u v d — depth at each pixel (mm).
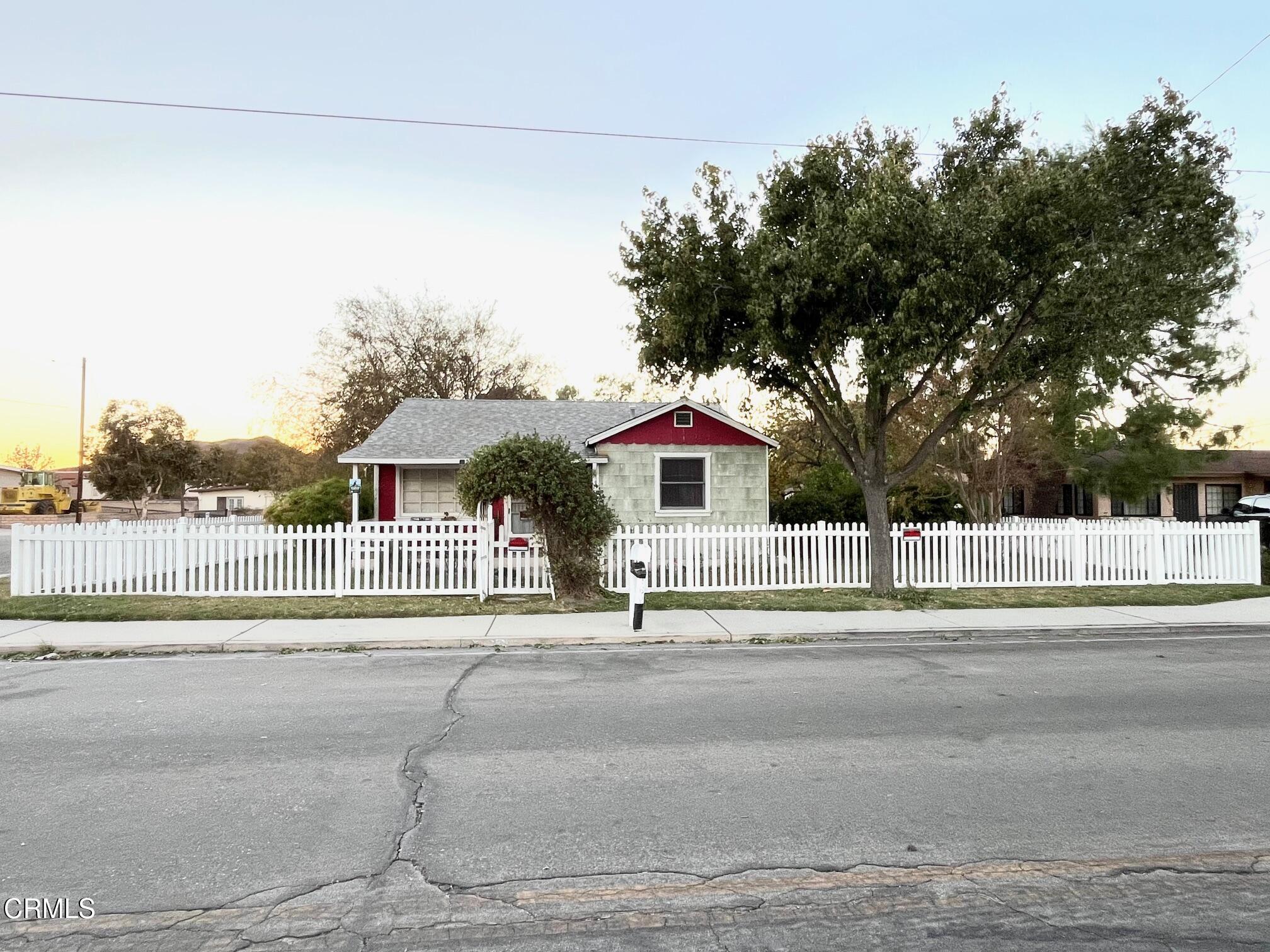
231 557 13914
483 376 45281
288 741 6258
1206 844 4418
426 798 5070
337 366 42188
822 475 23406
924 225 11977
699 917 3695
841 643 10703
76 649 9906
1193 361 19859
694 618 12156
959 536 15414
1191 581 15781
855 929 3602
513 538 14461
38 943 3471
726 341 14156
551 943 3490
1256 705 7340
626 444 19938
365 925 3625
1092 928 3604
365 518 24281
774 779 5395
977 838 4500
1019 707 7262
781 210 13648
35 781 5387
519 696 7715
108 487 48156
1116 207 12938
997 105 13977
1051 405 21203
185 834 4562
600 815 4816
